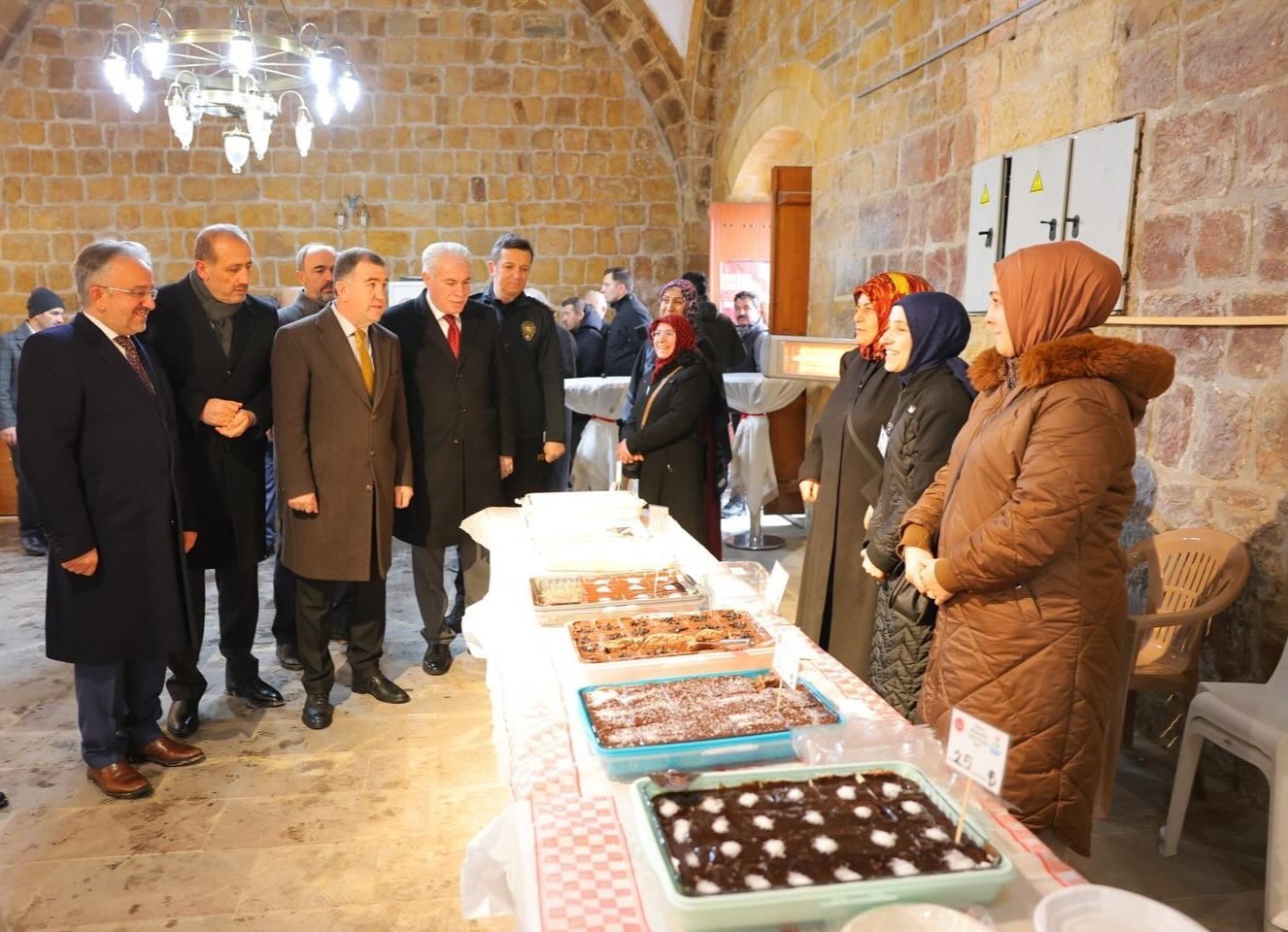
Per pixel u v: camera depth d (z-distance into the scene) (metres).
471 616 2.19
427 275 3.23
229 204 7.48
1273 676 2.29
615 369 6.43
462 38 7.55
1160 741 2.96
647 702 1.55
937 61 4.12
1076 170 3.18
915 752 1.36
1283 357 2.44
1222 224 2.62
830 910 1.02
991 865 1.08
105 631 2.50
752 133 6.61
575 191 7.85
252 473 3.08
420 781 2.75
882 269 4.72
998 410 1.75
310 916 2.13
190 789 2.70
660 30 7.29
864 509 2.53
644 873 1.11
